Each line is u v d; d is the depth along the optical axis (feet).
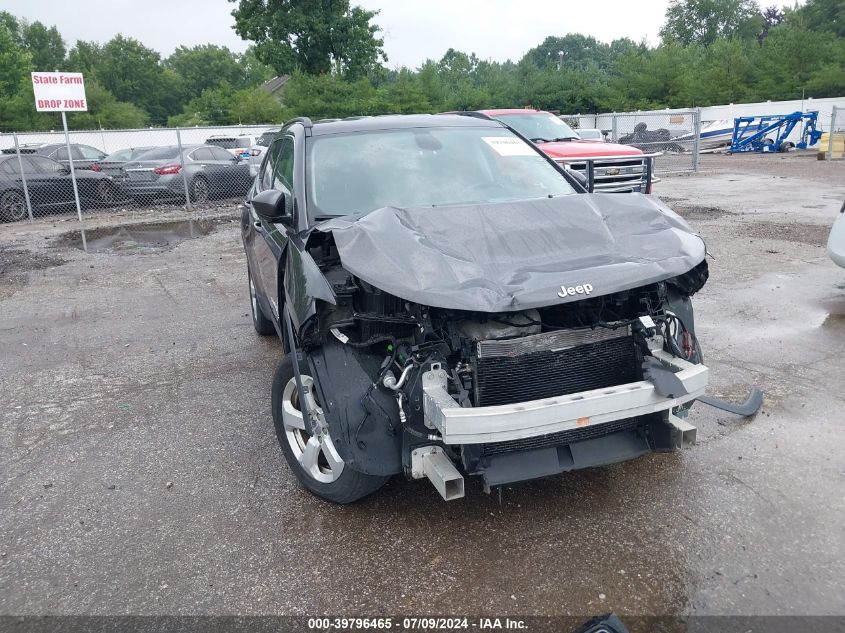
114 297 27.12
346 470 10.58
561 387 10.21
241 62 363.35
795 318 20.70
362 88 132.05
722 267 27.71
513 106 164.76
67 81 48.37
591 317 10.62
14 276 31.83
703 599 9.04
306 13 152.87
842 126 112.57
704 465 12.38
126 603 9.36
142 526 11.18
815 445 12.94
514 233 10.81
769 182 61.26
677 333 11.32
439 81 148.46
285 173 15.30
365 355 10.26
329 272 11.32
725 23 302.86
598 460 10.25
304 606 9.19
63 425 15.25
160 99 330.13
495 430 8.92
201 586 9.65
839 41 151.53
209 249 37.76
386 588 9.48
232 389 16.92
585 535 10.49
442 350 9.85
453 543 10.42
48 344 21.33
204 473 12.82
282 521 11.16
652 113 74.28
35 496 12.26
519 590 9.35
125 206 57.93
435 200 13.32
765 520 10.67
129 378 18.02
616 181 38.65
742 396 15.20
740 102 157.17
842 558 9.73
